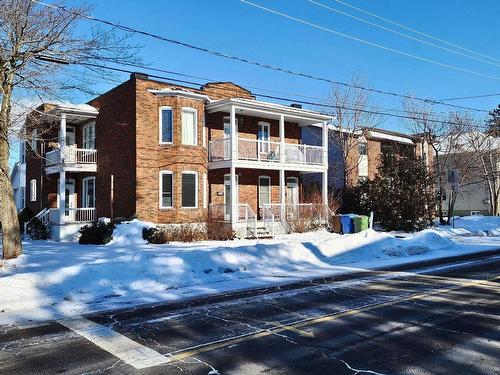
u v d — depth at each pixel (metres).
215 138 25.08
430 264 13.73
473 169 37.66
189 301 8.84
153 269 10.95
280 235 23.00
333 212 25.72
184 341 6.17
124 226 20.55
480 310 7.67
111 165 24.02
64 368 5.18
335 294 9.28
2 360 5.48
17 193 39.53
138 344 6.06
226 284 10.66
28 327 7.02
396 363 5.18
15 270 11.72
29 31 12.43
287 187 28.47
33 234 24.03
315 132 34.66
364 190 27.86
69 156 24.17
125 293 9.62
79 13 12.78
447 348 5.70
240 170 25.98
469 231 26.38
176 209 22.56
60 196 23.30
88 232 20.16
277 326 6.84
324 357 5.41
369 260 14.67
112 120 24.05
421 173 26.69
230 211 24.36
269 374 4.89
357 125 32.66
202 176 23.59
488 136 34.44
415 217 25.75
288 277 11.53
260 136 27.11
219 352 5.66
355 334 6.36
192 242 20.11
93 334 6.58
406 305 8.12
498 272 11.90
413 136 35.47
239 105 23.73
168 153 22.78
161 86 23.23
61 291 9.28
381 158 30.62
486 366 5.05
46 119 19.67
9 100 13.12
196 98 23.52
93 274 10.06
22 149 33.31
